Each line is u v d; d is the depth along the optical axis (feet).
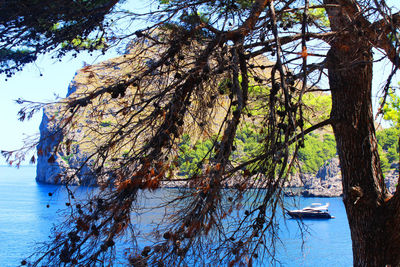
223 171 11.04
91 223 11.40
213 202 10.89
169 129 12.26
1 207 153.17
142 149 12.36
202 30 14.12
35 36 15.61
